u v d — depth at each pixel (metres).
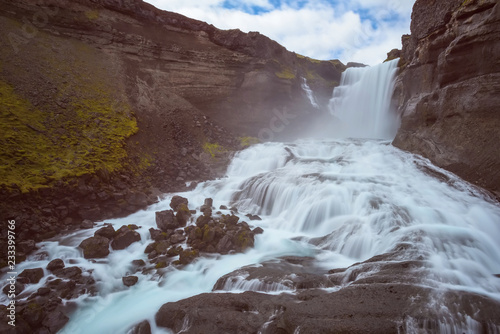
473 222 9.01
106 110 15.18
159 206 12.07
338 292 5.87
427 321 4.84
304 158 16.08
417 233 8.09
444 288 5.75
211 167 16.45
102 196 11.00
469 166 11.80
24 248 8.27
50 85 14.36
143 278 7.78
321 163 14.97
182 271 7.97
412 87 17.39
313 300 5.65
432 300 5.33
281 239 9.80
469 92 12.66
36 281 7.25
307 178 12.55
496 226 8.86
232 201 13.09
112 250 9.03
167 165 15.20
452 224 8.95
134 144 14.76
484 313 4.98
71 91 14.84
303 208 10.99
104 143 13.14
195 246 8.94
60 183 10.19
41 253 8.36
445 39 14.24
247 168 16.55
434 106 14.41
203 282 7.51
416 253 7.25
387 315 5.02
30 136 11.38
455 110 13.22
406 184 11.72
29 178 9.84
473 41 12.37
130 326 5.95
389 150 15.84
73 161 11.27
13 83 13.22
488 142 11.65
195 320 5.56
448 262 6.94
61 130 12.53
